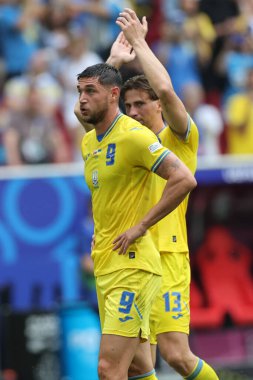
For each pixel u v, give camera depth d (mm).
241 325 47281
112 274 22469
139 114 25484
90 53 47719
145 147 21906
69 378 38750
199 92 47531
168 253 25781
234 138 47781
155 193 23297
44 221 41531
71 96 45188
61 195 41844
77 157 44344
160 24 49438
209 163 43312
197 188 45625
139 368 23719
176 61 48531
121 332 22141
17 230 41188
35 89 43875
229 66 49781
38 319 38719
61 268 41500
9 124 43156
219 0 50938
